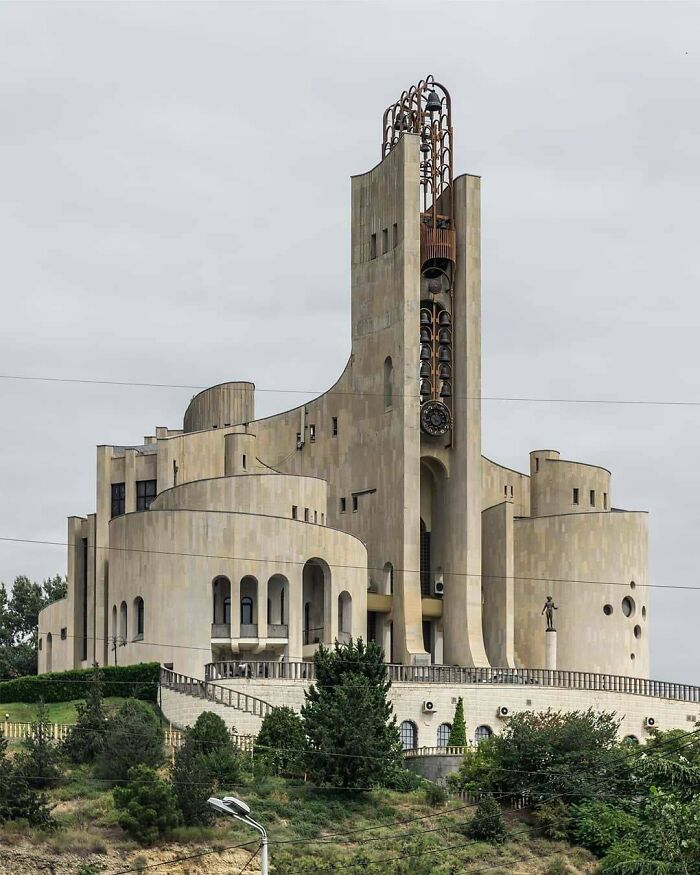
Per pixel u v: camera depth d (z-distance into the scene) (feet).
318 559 434.71
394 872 319.47
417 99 489.26
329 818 340.18
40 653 506.48
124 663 429.38
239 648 419.13
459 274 480.64
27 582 606.55
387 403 474.49
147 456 485.15
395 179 479.00
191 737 350.64
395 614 460.96
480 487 473.67
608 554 484.33
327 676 371.76
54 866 301.22
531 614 485.97
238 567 421.59
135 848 311.47
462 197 481.87
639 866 319.27
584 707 424.05
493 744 374.22
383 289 479.82
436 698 411.95
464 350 476.54
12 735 367.66
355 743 352.49
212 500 442.50
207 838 319.27
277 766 358.02
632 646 483.10
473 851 339.57
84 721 352.08
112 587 438.81
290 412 497.46
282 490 443.73
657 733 399.03
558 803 356.38
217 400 515.09
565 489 507.30
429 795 358.43
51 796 327.06
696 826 316.19
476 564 467.52
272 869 312.91
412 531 462.19
